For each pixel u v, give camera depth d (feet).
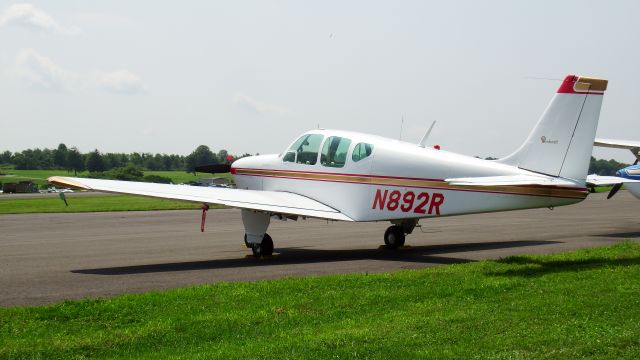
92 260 41.42
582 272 31.17
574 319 22.26
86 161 560.61
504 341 19.88
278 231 62.90
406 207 40.09
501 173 37.42
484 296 26.35
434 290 27.45
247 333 21.86
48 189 279.08
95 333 22.13
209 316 23.86
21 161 605.31
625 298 25.08
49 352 20.13
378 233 60.44
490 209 37.47
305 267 37.52
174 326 22.56
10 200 153.69
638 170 64.75
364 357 18.83
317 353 19.22
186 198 38.75
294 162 45.34
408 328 21.48
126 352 20.31
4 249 47.96
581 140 36.04
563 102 36.50
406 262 39.45
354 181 42.04
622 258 36.04
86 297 28.45
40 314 24.30
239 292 27.71
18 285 31.68
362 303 25.45
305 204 42.57
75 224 72.95
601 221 74.49
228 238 56.44
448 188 38.55
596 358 18.40
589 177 66.49
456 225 68.95
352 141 42.52
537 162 37.17
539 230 62.54
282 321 23.15
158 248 48.52
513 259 36.14
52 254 44.80
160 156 576.20
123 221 77.56
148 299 26.53
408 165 39.99
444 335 20.59
